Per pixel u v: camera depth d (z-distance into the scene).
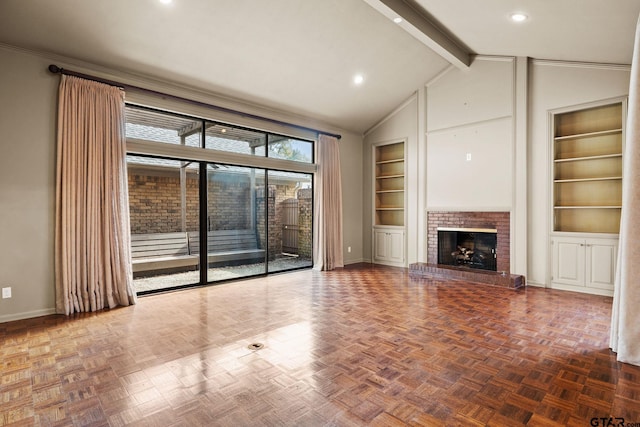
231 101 5.31
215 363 2.63
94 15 3.50
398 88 6.23
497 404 2.07
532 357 2.72
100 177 4.06
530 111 5.24
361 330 3.32
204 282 5.26
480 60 5.64
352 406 2.05
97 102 4.05
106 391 2.24
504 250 5.48
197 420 1.93
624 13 3.26
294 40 4.41
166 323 3.54
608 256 4.60
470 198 5.85
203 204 5.23
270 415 1.97
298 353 2.80
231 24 3.95
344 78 5.48
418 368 2.54
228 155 5.37
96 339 3.12
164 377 2.42
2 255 3.58
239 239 5.74
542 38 4.36
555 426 1.86
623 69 4.48
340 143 7.08
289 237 6.47
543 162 5.12
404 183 6.82
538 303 4.24
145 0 3.44
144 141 4.50
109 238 4.11
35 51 3.73
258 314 3.83
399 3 4.12
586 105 4.75
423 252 6.51
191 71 4.55
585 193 4.95
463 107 5.89
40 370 2.53
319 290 4.94
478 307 4.08
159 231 5.16
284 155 6.25
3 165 3.58
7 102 3.60
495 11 3.85
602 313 3.84
